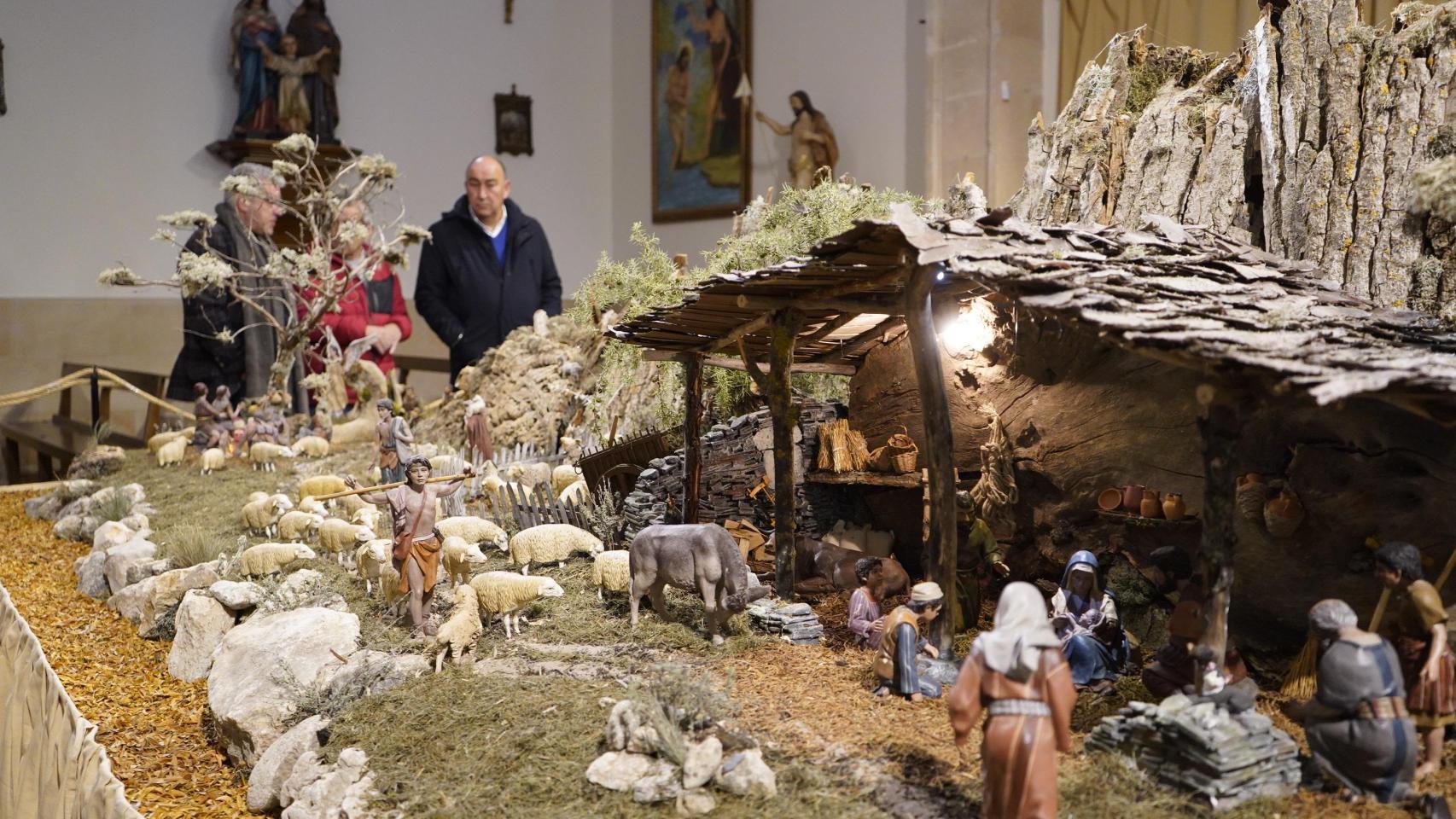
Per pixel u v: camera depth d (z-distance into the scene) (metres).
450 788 6.38
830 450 10.25
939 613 7.41
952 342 9.55
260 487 13.88
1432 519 6.66
